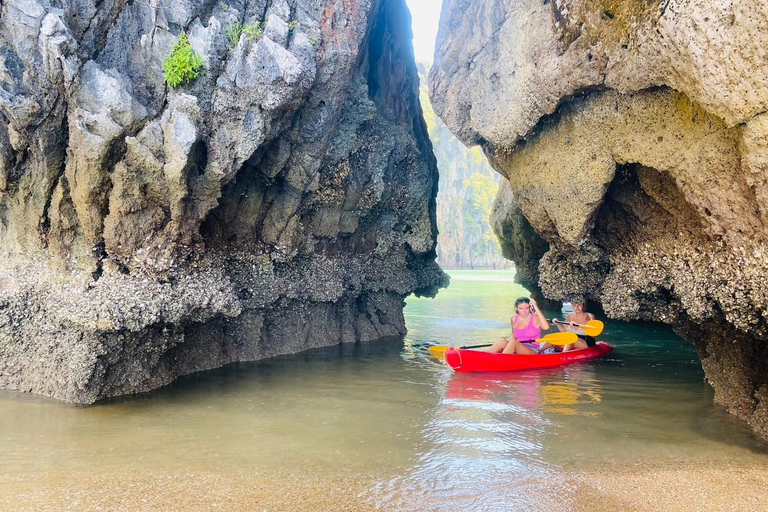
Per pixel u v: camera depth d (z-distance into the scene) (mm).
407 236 11352
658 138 5910
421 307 19031
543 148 7379
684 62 4887
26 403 6117
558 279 8156
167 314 6336
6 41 5621
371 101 9172
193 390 6875
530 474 4488
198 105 6410
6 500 4000
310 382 7461
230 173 6773
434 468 4598
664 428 5590
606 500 4059
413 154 10805
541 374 8188
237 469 4547
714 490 4199
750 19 4137
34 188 6246
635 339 11695
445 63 8883
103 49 6281
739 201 5094
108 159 5945
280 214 8516
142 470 4512
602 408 6328
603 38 6094
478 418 5941
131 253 6336
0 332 6438
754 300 4996
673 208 6168
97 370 6090
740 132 4680
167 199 6348
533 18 7023
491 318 15703
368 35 9664
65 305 6035
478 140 8891
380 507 3936
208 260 7227
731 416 5961
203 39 6469
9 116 5703
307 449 4988
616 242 7293
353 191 9648
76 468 4543
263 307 8734
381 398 6734
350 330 10828
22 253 6547
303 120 7805
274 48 6617
